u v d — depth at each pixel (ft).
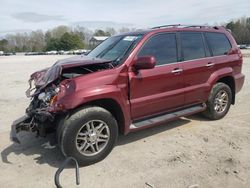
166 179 13.03
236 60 21.40
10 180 13.25
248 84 35.32
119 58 15.67
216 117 20.56
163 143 16.90
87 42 342.44
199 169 13.80
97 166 14.34
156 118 16.98
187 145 16.56
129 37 17.08
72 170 13.97
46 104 14.11
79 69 15.24
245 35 276.00
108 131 14.79
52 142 16.15
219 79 20.51
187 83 18.13
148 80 15.99
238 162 14.38
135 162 14.65
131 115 15.75
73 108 13.60
